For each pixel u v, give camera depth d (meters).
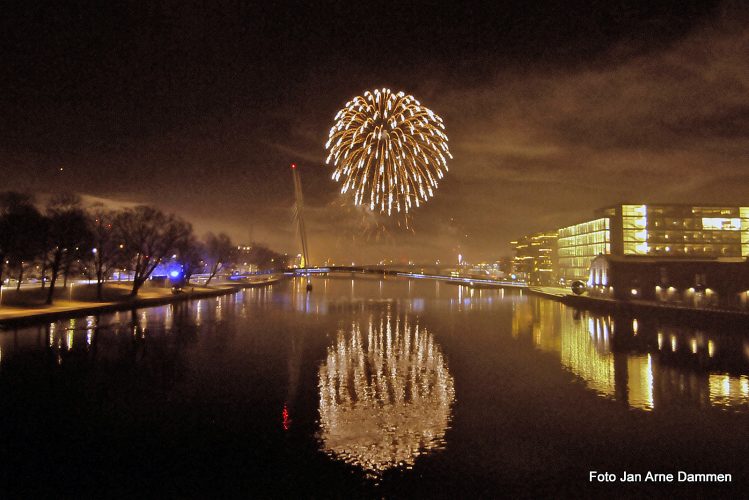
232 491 19.62
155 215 96.31
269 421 27.55
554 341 55.34
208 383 35.81
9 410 29.31
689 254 126.06
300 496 19.20
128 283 107.19
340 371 40.06
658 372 39.38
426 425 26.97
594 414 28.83
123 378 36.91
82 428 26.38
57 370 39.00
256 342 54.00
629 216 127.25
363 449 23.59
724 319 58.06
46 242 70.12
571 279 149.88
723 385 35.19
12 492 19.48
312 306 99.88
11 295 74.62
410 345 53.06
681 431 25.91
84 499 18.97
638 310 76.00
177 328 63.56
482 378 37.72
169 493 19.47
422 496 19.19
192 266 126.06
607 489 19.66
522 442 24.39
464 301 115.44
